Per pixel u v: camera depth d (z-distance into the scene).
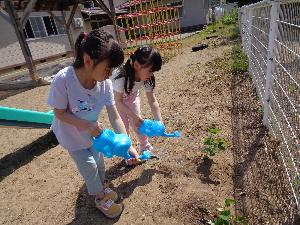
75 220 2.77
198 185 2.89
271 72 3.53
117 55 1.90
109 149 2.30
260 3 3.59
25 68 13.85
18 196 3.30
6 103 8.08
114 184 3.12
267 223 2.38
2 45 12.88
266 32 3.86
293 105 2.58
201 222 2.46
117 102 2.99
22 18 9.50
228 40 11.90
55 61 15.35
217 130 3.43
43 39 15.00
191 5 23.52
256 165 3.10
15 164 4.09
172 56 10.84
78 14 17.73
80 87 2.21
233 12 19.59
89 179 2.57
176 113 4.90
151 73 2.77
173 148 3.66
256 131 3.80
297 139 2.76
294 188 2.59
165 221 2.53
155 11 11.23
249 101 4.86
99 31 1.93
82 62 2.09
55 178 3.54
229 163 3.19
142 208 2.72
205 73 7.25
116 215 2.68
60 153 4.18
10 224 2.88
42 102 7.68
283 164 2.96
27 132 5.30
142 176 3.17
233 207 2.58
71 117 2.25
